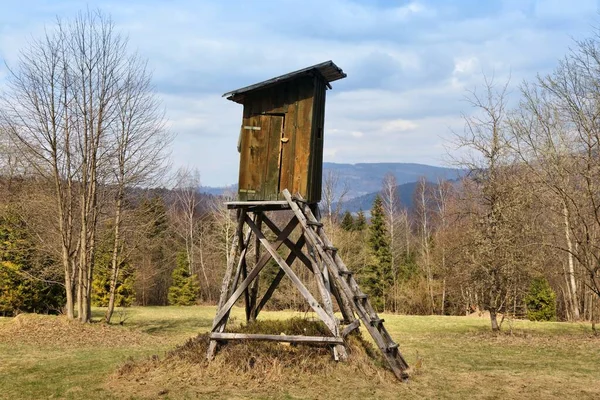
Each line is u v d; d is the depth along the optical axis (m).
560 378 11.35
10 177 25.58
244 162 11.66
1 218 25.14
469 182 22.34
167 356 11.23
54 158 19.78
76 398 9.09
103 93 20.47
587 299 34.25
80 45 20.05
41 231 22.36
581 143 20.06
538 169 20.75
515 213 20.08
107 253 26.14
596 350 15.96
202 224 52.91
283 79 11.34
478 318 31.61
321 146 12.44
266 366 10.00
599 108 19.14
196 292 47.50
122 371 10.62
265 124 11.68
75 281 21.80
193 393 9.02
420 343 18.75
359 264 45.72
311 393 9.08
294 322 11.95
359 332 12.63
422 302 43.66
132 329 22.11
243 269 12.60
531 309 31.58
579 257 20.38
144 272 41.75
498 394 9.70
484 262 20.77
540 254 21.33
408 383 10.19
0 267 24.72
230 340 11.02
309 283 35.78
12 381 10.64
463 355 15.33
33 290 25.12
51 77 19.56
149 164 22.28
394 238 50.25
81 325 19.70
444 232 38.03
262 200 11.49
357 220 54.84
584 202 20.33
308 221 11.10
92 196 20.73
